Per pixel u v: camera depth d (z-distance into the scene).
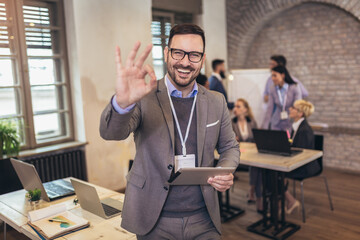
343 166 5.45
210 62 6.11
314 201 4.18
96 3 4.34
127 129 1.21
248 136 4.32
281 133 3.20
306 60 6.01
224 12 6.32
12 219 2.10
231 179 1.33
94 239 1.76
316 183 4.85
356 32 5.40
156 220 1.35
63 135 4.46
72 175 4.29
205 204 1.44
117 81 1.07
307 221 3.61
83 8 4.23
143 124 1.36
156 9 5.36
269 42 6.41
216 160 3.60
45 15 4.16
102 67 4.47
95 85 4.42
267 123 5.03
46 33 4.18
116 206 2.21
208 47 6.04
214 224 1.44
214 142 1.45
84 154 4.39
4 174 3.30
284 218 3.38
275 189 3.23
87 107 4.37
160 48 5.46
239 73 5.89
